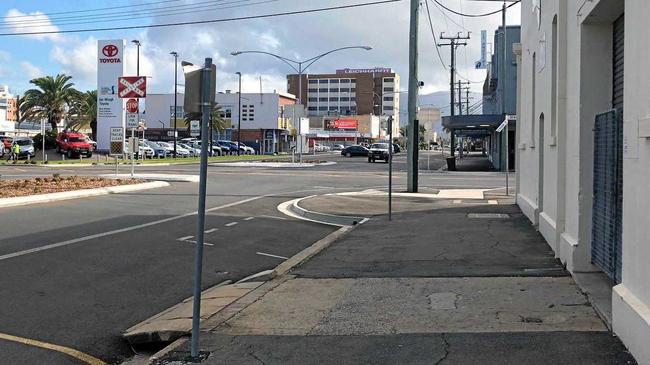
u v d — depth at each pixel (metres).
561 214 9.04
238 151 77.38
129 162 48.25
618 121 6.35
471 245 10.73
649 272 4.60
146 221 14.09
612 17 7.20
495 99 56.28
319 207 17.31
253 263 10.19
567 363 4.80
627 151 5.14
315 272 9.02
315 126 151.00
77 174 30.98
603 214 7.04
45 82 68.00
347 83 174.62
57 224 13.15
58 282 8.30
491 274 8.20
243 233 13.08
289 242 12.34
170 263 9.77
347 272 8.92
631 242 5.07
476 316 6.29
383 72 172.88
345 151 76.56
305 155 80.56
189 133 98.19
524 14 15.21
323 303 7.15
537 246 10.30
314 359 5.25
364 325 6.19
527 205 13.96
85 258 9.83
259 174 33.41
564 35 8.83
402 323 6.19
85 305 7.34
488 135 66.81
